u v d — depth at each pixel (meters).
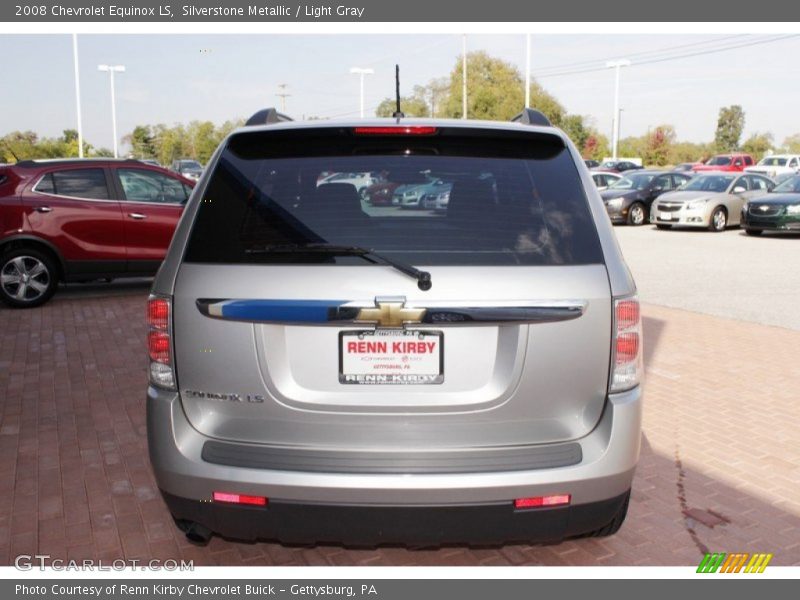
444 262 2.59
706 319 8.77
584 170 2.93
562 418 2.67
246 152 2.94
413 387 2.63
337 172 2.83
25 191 9.46
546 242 2.67
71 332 8.13
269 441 2.68
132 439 4.91
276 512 2.64
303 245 2.63
